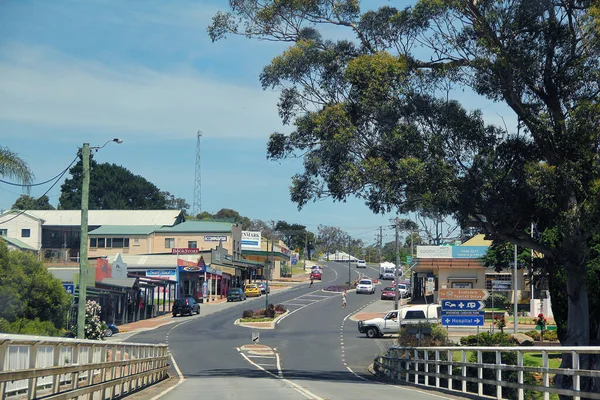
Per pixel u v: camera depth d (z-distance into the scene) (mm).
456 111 24516
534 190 23328
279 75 27031
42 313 26312
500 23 23375
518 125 24406
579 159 22641
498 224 25250
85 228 28562
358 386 22750
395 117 25016
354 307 74375
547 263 27891
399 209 26031
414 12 24453
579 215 22312
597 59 23016
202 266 79938
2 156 21656
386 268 121312
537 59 23281
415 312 50000
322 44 27453
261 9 27062
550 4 22844
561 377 23625
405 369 25438
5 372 8953
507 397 20500
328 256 193375
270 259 118188
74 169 132250
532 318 56344
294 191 27672
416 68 25297
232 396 18141
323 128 25750
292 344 45844
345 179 25250
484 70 23734
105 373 15570
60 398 11688
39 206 127125
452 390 19516
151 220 98688
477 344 34625
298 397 17844
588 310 25594
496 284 48281
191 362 35719
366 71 24969
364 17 26250
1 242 26016
